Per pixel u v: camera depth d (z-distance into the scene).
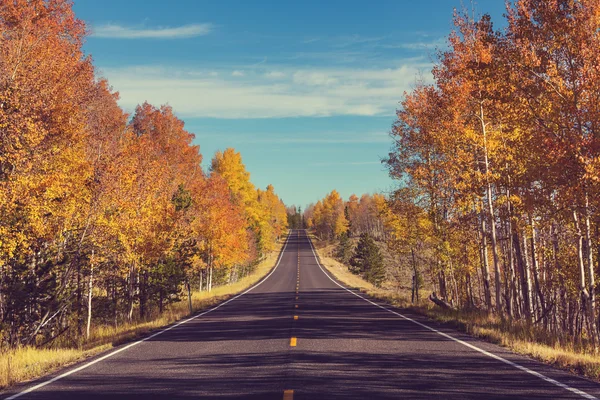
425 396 6.37
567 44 13.84
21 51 17.05
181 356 10.41
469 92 18.41
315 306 25.00
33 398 6.90
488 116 19.45
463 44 19.06
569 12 13.70
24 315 18.22
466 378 7.50
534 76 14.80
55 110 17.39
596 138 12.65
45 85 17.25
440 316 17.64
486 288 19.47
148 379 8.01
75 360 10.69
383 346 11.03
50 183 15.32
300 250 123.88
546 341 11.81
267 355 10.06
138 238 21.03
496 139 19.27
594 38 13.23
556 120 14.09
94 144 20.11
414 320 17.30
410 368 8.38
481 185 18.14
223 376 8.02
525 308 20.83
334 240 147.38
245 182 62.12
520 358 9.32
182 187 33.88
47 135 16.73
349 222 135.88
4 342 17.42
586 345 12.10
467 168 19.17
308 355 9.90
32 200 14.62
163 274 29.69
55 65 18.20
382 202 27.08
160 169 23.81
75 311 23.33
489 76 15.84
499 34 15.37
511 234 20.72
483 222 19.62
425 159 23.59
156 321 19.11
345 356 9.72
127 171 19.61
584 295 15.88
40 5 18.80
